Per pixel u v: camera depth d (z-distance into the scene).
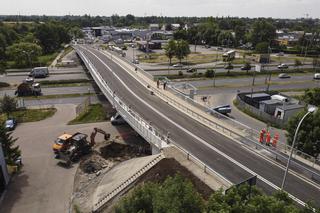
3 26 168.62
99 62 98.31
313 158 34.53
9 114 64.38
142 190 22.20
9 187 38.88
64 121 62.12
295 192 28.78
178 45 124.25
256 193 18.62
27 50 120.62
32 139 53.12
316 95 67.88
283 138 53.69
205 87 91.31
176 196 19.25
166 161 34.19
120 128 58.72
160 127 44.50
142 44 168.00
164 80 76.69
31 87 81.12
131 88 66.75
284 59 151.62
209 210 17.80
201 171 31.67
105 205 32.72
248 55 157.88
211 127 45.03
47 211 34.38
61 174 42.41
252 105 71.94
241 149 37.84
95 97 78.88
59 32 178.12
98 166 44.44
